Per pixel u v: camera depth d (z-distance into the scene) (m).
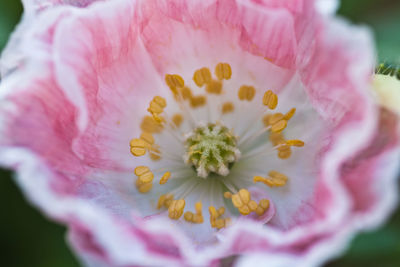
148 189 0.13
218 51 0.13
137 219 0.12
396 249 0.14
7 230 0.15
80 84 0.12
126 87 0.13
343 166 0.11
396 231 0.14
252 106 0.14
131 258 0.11
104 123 0.13
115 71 0.13
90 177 0.13
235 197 0.13
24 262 0.15
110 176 0.13
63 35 0.12
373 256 0.15
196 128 0.14
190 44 0.13
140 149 0.13
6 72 0.12
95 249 0.11
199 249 0.12
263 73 0.13
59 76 0.12
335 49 0.11
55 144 0.12
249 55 0.13
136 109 0.14
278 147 0.13
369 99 0.11
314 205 0.12
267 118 0.14
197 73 0.14
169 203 0.13
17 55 0.12
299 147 0.13
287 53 0.13
